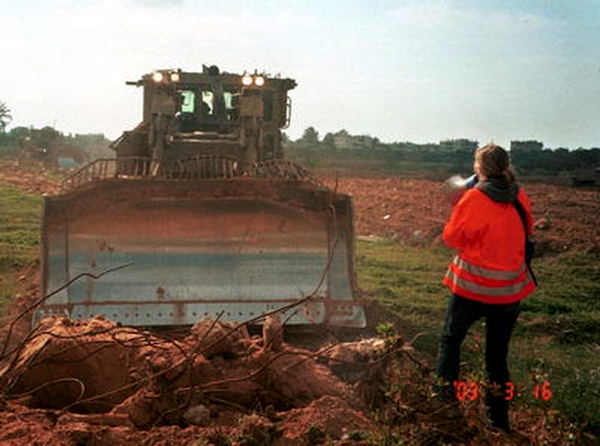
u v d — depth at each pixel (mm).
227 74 12836
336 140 84438
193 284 8930
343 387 6129
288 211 9359
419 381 6141
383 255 15969
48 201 8930
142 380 5633
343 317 8914
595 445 5949
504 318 6031
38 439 4984
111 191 9070
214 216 9258
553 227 18969
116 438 5086
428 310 10945
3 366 7238
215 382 5711
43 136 48438
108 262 8938
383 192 28266
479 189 5895
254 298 8930
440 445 5398
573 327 10266
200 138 11727
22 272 12766
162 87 12633
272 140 12680
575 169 50594
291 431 5305
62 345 6141
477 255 5918
